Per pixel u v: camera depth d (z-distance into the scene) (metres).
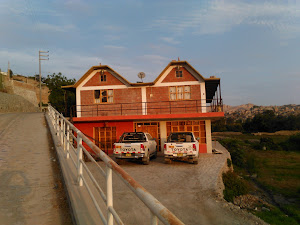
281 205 11.65
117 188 8.98
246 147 34.91
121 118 18.69
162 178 10.95
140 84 19.64
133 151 13.80
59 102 37.00
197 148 14.46
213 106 20.05
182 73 19.70
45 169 6.88
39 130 13.69
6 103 36.19
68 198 4.59
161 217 1.31
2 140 10.81
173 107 19.52
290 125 66.25
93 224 3.33
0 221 3.94
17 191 5.24
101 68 20.36
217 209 7.46
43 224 3.88
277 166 22.14
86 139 4.06
